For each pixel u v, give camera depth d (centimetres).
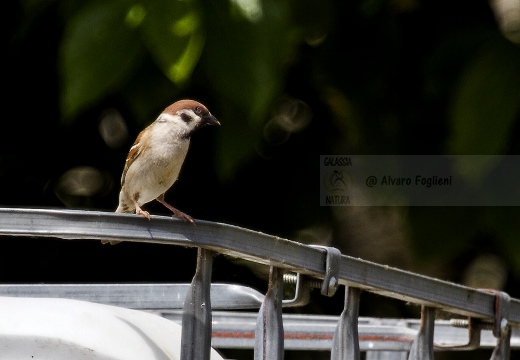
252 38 861
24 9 1041
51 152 1205
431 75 1109
